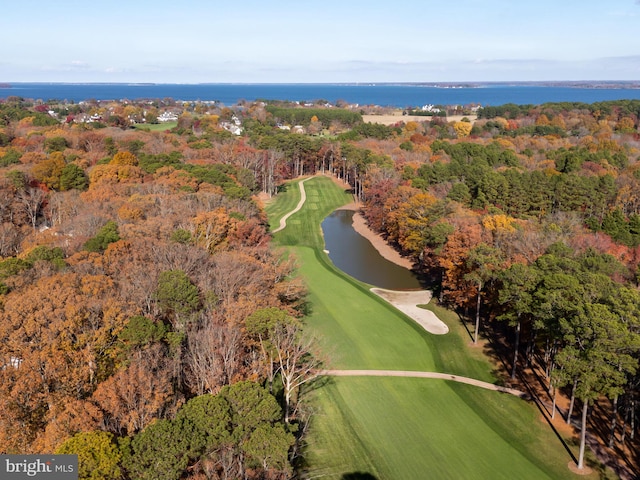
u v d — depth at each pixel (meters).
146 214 72.56
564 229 77.75
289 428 36.47
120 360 38.28
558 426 44.56
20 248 66.62
